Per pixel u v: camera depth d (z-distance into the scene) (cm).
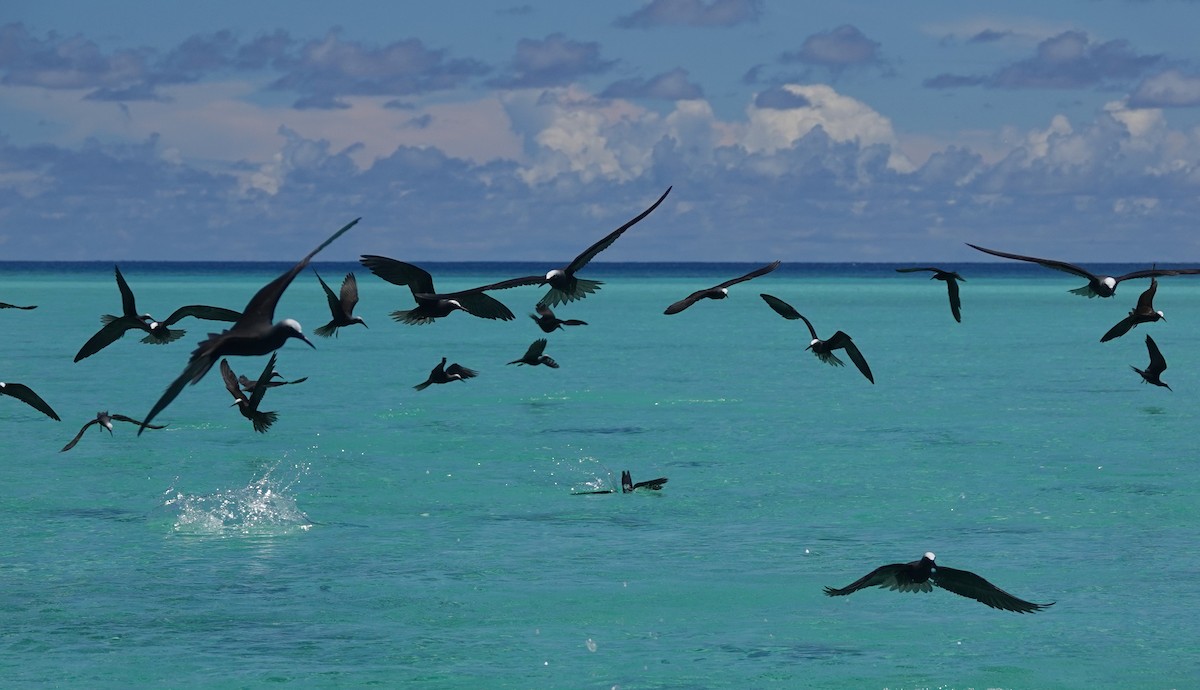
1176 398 5194
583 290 1600
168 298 14775
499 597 2267
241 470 3469
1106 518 2880
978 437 4119
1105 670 1900
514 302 16038
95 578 2380
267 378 2291
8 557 2522
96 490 3183
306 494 3155
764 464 3606
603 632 2075
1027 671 1886
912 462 3631
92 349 1739
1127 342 8506
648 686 1828
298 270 879
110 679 1850
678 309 1644
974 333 9438
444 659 1939
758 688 1811
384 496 3141
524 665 1912
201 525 2808
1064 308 14075
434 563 2495
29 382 5641
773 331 9750
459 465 3575
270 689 1811
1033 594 2288
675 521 2870
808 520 2873
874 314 12400
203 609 2186
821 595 2286
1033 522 2844
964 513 2947
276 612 2177
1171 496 3114
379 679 1844
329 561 2511
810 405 4975
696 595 2284
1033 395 5319
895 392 5425
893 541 2673
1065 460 3656
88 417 4525
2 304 2127
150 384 5584
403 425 4372
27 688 1811
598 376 6125
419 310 1595
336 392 5388
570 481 3350
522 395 5312
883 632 2089
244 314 861
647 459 3688
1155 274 1711
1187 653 1970
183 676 1858
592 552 2586
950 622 2142
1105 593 2289
